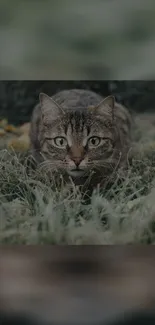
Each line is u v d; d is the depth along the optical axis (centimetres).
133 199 96
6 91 130
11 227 84
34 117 107
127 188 94
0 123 121
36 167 103
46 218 85
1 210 87
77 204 91
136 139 124
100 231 83
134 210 89
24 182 96
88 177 96
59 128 96
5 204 89
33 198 96
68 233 81
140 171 104
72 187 96
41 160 101
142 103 136
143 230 83
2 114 130
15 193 95
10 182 100
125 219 86
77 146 95
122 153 103
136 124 129
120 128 106
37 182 94
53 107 97
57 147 96
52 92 130
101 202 89
